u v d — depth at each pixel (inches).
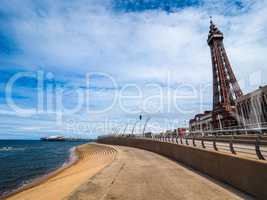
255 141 343.0
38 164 2095.2
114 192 353.4
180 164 703.1
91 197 326.0
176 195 337.1
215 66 4630.9
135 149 1675.7
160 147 1207.6
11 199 698.2
